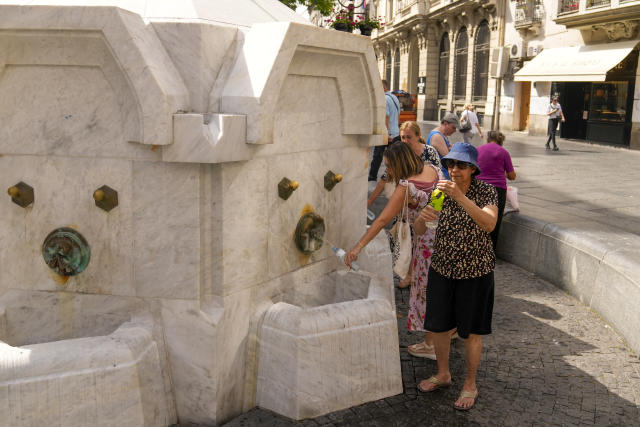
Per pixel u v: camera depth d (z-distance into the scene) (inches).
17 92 109.3
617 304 169.3
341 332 121.0
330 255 147.4
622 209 292.2
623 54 667.4
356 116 144.1
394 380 129.6
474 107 1104.2
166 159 103.4
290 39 111.7
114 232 111.9
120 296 114.3
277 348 118.7
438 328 127.5
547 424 120.5
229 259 113.6
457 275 122.6
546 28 861.8
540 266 224.7
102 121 108.1
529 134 873.5
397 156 141.3
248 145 110.3
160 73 102.0
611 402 129.7
